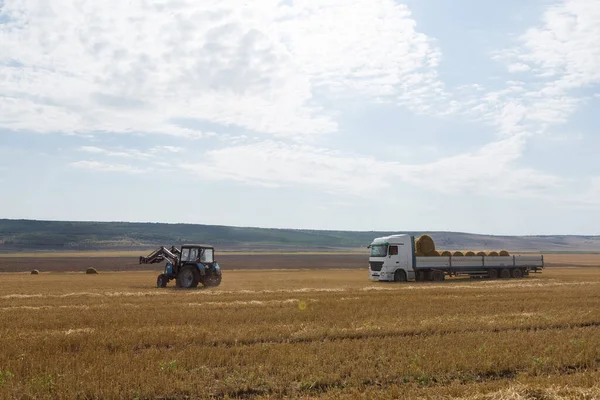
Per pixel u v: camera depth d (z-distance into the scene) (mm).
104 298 29062
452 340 15766
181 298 28828
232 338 16547
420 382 11891
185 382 11633
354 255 161750
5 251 198000
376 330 17875
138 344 15750
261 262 107375
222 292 32625
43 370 12617
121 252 193750
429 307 24078
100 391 10883
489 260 48844
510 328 18766
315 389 11562
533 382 11516
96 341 15922
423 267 45969
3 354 14031
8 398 10508
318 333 17375
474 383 11727
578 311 22750
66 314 21906
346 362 13172
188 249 38625
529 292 31688
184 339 16312
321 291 33188
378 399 10609
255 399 10891
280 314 21625
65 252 191875
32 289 36062
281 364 13055
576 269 70375
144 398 10898
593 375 11992
